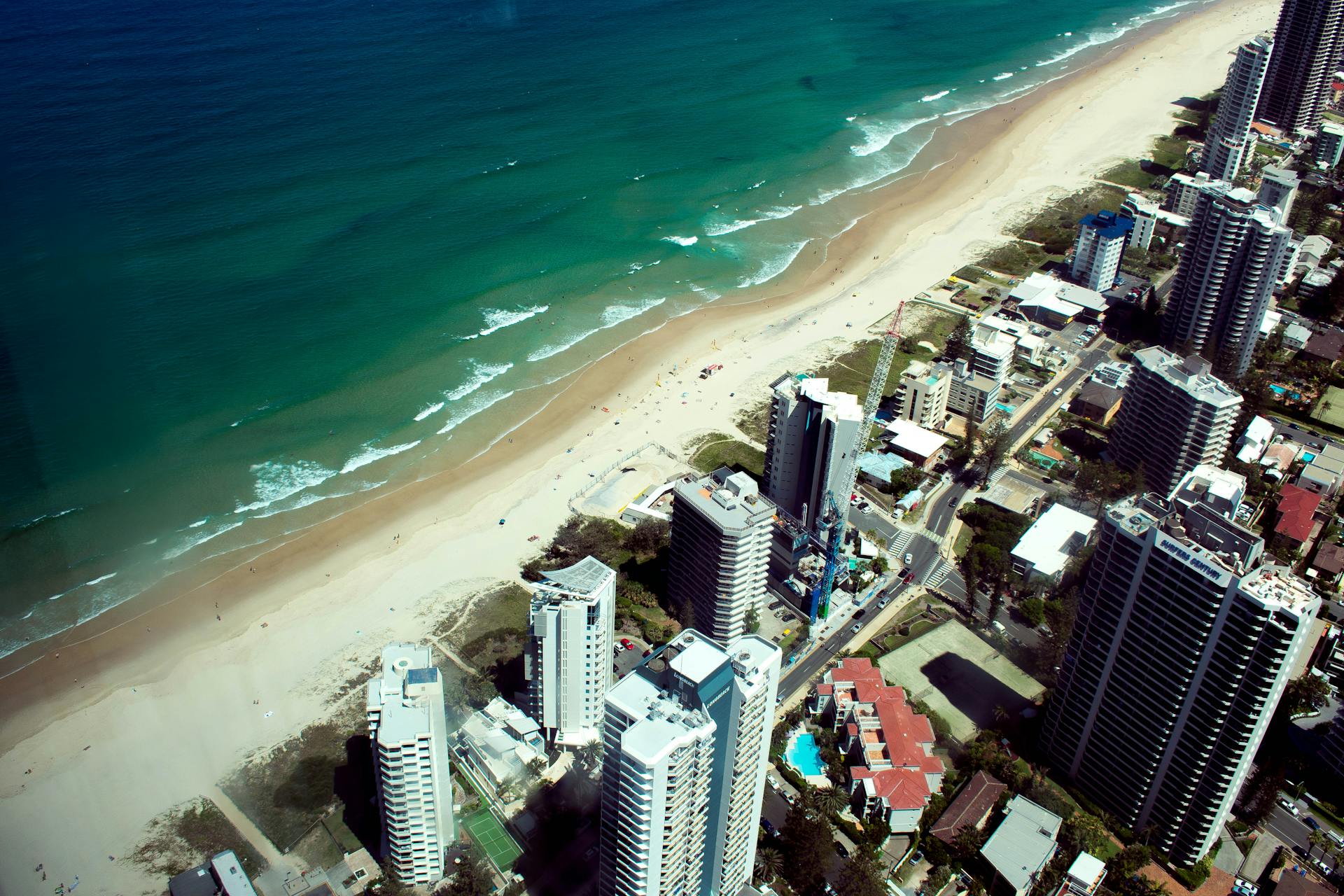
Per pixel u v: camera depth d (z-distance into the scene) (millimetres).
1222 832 195875
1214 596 168000
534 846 191375
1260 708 169000
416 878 187375
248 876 188000
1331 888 186375
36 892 186125
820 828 184875
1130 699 187375
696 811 156500
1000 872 181375
